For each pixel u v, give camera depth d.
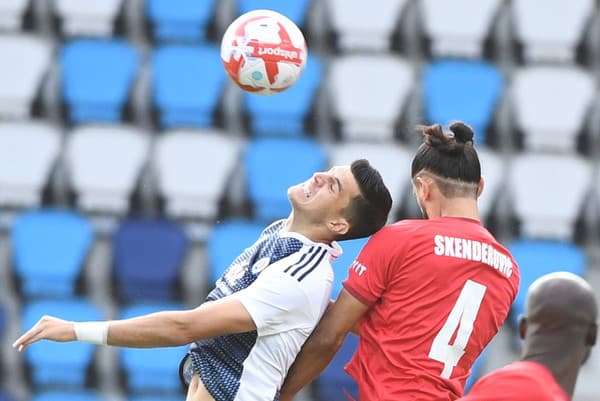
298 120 40.22
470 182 15.95
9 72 40.19
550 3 42.41
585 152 40.84
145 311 36.28
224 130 40.03
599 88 41.28
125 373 35.78
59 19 41.56
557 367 12.06
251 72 16.80
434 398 15.41
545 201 39.09
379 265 15.70
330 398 34.56
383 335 15.71
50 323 15.24
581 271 37.16
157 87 40.22
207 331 15.46
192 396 16.31
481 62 41.97
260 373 15.99
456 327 15.52
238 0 41.81
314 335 16.02
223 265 36.44
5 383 35.88
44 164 38.84
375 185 16.02
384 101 40.41
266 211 38.41
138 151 38.91
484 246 15.77
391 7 42.00
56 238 37.59
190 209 38.56
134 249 37.03
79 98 40.09
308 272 15.82
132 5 41.66
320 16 41.88
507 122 40.72
